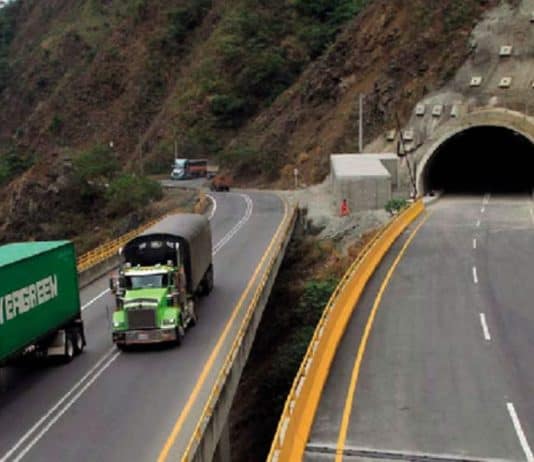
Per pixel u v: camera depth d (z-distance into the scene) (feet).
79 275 114.32
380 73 244.42
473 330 76.07
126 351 78.64
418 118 212.23
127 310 76.54
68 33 546.26
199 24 430.61
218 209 202.59
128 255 82.89
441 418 54.65
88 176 270.26
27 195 264.52
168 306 77.87
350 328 78.02
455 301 88.02
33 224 256.32
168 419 59.06
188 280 85.40
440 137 195.31
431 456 48.67
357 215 159.94
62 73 531.50
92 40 527.81
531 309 83.51
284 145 278.46
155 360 74.49
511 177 231.71
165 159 355.36
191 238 87.10
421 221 153.07
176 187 291.17
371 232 142.20
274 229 159.22
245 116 354.13
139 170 359.05
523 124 186.50
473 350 69.82
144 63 431.43
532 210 163.43
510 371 64.03
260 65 355.77
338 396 59.26
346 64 266.57
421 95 219.41
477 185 218.18
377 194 169.99
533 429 52.47
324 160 242.78
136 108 417.69
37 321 70.03
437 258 114.21
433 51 229.66
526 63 209.36
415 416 55.11
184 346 78.48
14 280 66.18
